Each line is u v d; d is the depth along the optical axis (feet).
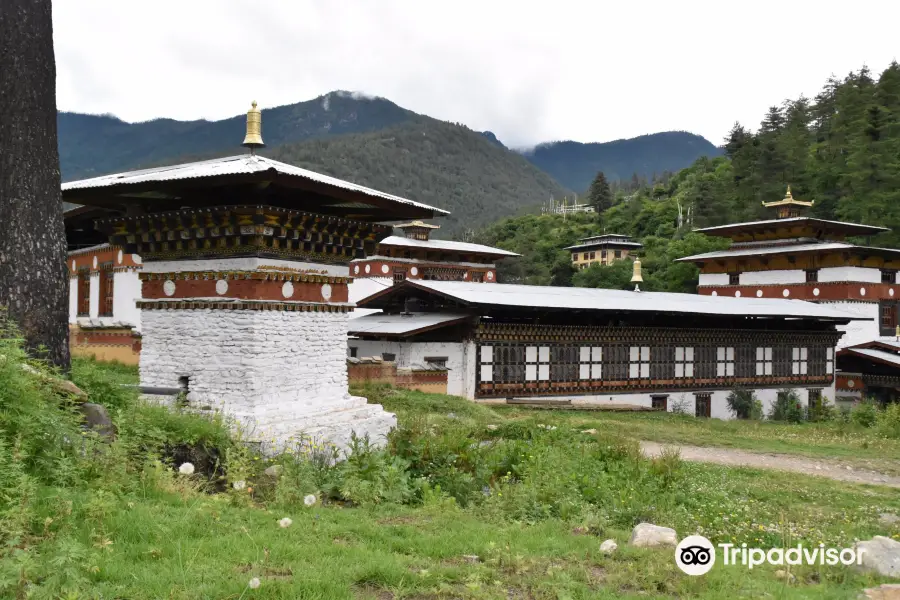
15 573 18.92
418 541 28.58
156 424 40.60
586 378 124.36
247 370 49.39
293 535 26.96
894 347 163.32
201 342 51.49
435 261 234.99
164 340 53.26
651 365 133.69
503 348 114.11
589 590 24.44
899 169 264.52
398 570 23.62
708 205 353.92
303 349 53.62
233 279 50.65
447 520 33.71
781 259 197.16
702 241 307.99
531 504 40.86
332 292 57.00
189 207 53.88
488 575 24.93
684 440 83.76
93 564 20.86
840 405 165.78
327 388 55.93
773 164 325.42
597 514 40.11
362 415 56.80
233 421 46.24
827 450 82.17
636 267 166.09
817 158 336.08
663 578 26.32
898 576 29.50
